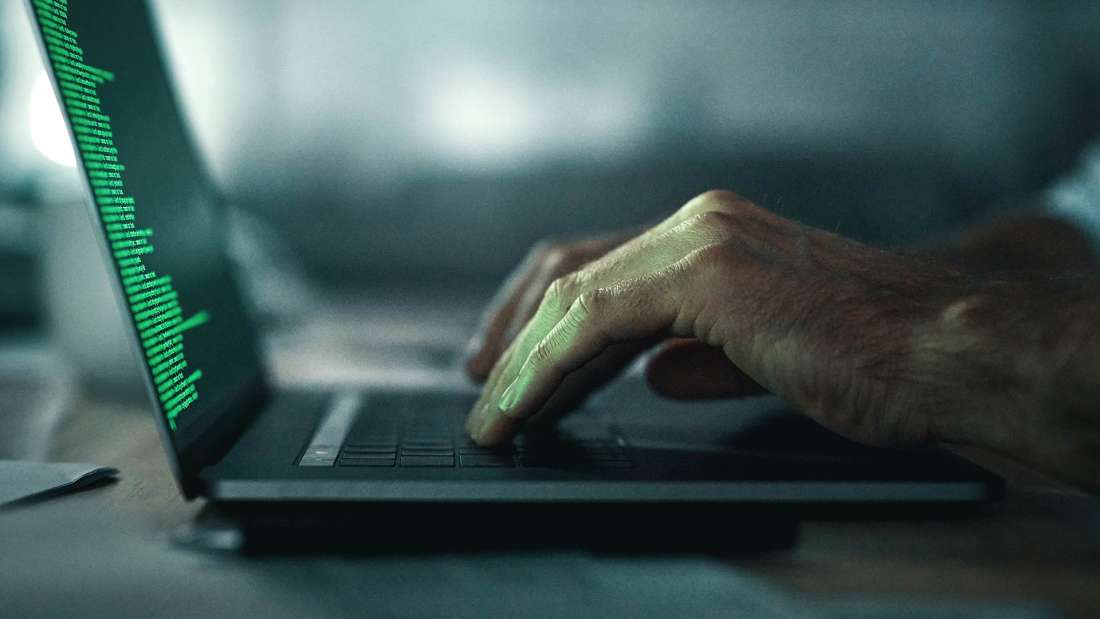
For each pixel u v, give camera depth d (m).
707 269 0.49
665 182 2.46
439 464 0.46
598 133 2.46
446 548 0.41
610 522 0.41
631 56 2.44
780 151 2.47
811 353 0.47
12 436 0.59
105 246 0.43
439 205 2.46
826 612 0.36
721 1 2.43
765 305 0.48
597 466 0.46
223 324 0.60
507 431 0.49
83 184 0.42
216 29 2.39
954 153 2.48
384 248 2.42
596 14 2.42
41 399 0.71
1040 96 2.47
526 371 0.49
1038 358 0.43
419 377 0.78
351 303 1.80
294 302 1.21
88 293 0.71
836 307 0.48
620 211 2.46
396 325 1.28
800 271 0.49
